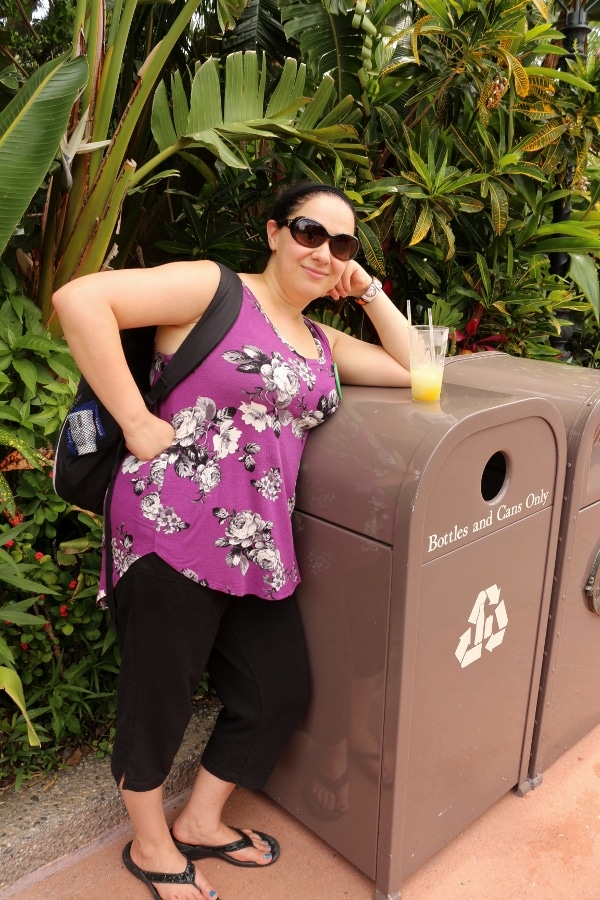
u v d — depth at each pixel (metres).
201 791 1.88
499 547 1.78
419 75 3.03
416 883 1.88
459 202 2.83
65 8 2.78
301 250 1.57
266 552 1.59
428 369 1.72
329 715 1.81
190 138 2.36
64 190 2.22
